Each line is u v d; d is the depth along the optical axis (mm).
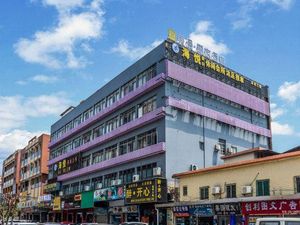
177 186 29703
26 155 72438
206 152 34531
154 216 30953
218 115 36219
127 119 38188
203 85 35438
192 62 35281
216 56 38000
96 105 46156
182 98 33719
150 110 34344
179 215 27531
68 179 50625
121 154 38281
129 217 34688
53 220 54219
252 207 22016
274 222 11672
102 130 43375
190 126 33906
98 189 39688
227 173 25328
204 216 25359
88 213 43312
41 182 61500
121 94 40094
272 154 28031
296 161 21281
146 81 35656
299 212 19609
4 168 90062
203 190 26953
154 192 29641
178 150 32344
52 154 60125
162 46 33750
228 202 23281
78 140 50344
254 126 40125
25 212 64938
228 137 37156
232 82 39062
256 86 42156
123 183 36375
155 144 32344
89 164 45375
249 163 23688
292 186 21188
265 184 22688
